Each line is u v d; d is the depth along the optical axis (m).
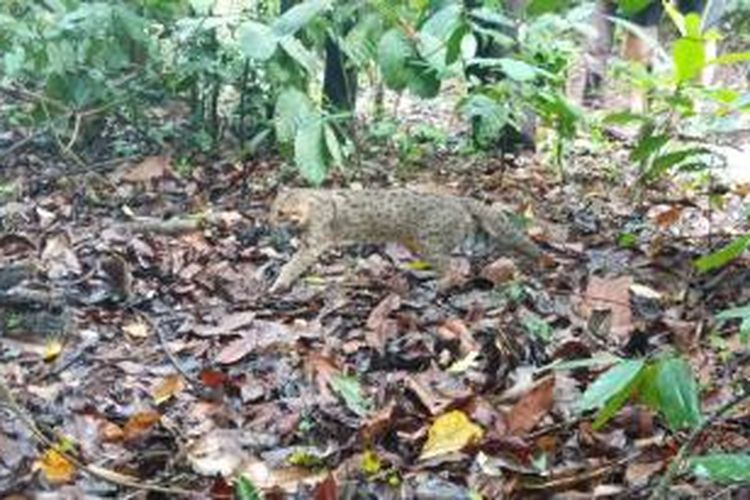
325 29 4.30
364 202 3.41
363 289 3.30
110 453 2.39
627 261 3.48
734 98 3.76
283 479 2.27
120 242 3.67
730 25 6.82
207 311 3.18
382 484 2.21
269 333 2.94
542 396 2.40
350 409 2.54
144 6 4.80
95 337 3.01
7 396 2.36
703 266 2.03
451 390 2.61
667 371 1.61
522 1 4.61
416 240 3.40
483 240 3.47
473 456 2.28
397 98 5.61
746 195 4.32
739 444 2.24
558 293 3.17
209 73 4.77
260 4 4.87
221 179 4.50
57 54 4.47
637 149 3.69
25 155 4.67
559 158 4.64
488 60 3.96
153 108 5.03
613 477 2.20
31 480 2.24
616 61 4.94
